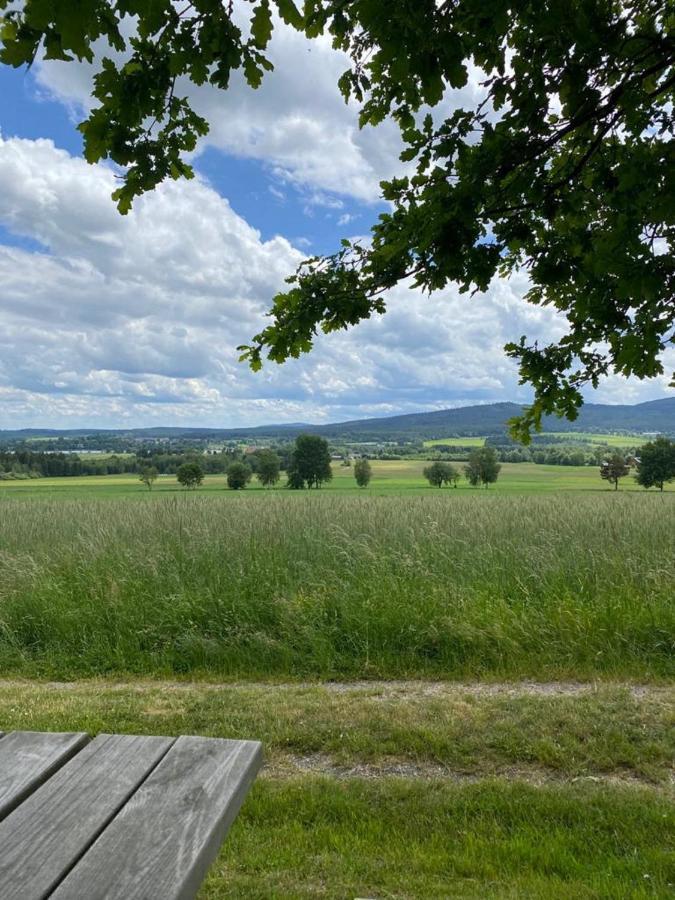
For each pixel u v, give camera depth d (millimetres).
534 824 3389
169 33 2314
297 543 9422
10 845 1259
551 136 3107
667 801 3568
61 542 10562
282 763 4297
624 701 5098
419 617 6770
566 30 2539
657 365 2951
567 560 8328
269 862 3057
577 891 2766
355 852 3150
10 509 14789
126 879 1160
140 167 2709
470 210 2863
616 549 8609
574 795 3662
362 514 11578
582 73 2674
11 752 1632
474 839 3234
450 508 12328
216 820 1346
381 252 3281
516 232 3211
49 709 5270
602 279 3066
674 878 2854
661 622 6496
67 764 1580
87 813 1371
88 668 6570
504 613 6828
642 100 2861
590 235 3166
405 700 5383
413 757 4328
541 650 6363
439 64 2428
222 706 5262
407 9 2287
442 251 2951
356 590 7492
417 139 3131
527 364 4105
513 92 2863
